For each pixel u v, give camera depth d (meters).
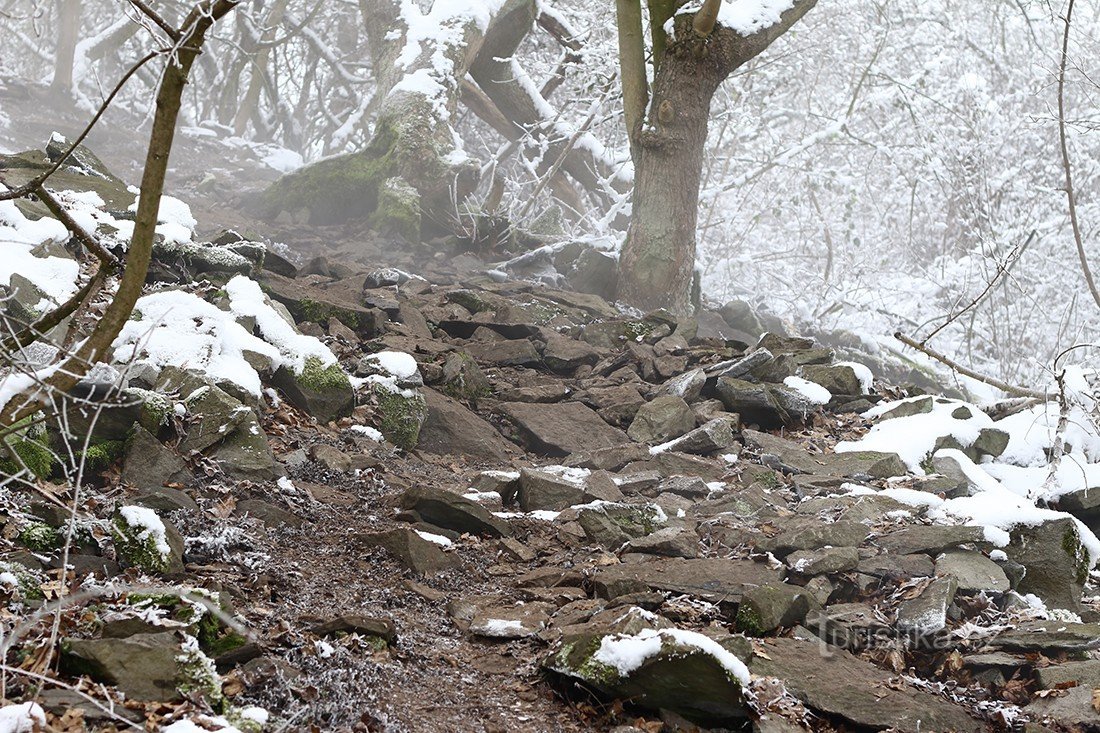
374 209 14.46
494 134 20.00
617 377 8.85
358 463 6.46
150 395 5.77
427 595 4.92
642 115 12.30
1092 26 19.94
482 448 7.39
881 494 6.47
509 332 9.51
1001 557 5.80
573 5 18.50
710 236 19.25
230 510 5.29
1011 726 4.31
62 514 4.53
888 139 19.14
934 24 20.28
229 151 21.84
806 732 4.05
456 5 15.85
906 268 20.30
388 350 8.30
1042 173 17.97
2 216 7.31
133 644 3.54
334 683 3.83
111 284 7.21
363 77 24.86
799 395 8.38
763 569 5.24
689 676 4.02
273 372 7.04
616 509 5.92
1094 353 14.91
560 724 3.99
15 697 3.27
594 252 12.66
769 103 19.02
